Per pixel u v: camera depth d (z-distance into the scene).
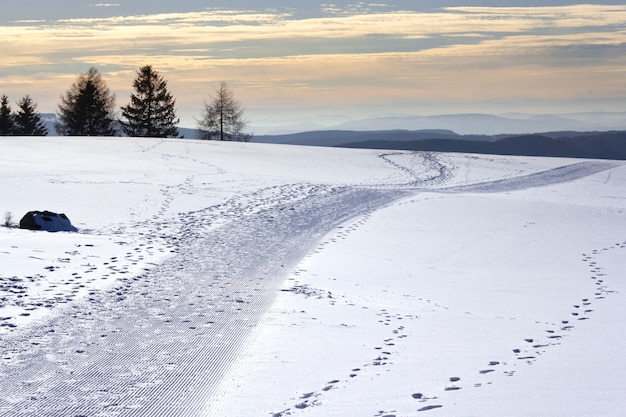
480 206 35.66
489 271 20.19
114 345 11.14
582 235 28.27
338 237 25.25
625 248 25.31
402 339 12.01
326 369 10.11
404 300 15.72
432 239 25.78
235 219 28.88
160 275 17.28
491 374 9.76
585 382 9.20
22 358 10.29
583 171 65.38
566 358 10.62
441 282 18.27
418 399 8.67
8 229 22.83
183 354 10.75
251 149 65.56
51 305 13.55
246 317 13.33
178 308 13.91
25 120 106.56
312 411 8.30
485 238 26.53
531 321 13.84
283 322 12.98
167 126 91.69
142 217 28.73
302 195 37.84
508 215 33.06
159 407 8.49
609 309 15.16
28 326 12.01
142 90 90.50
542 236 27.59
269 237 24.67
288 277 17.78
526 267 21.08
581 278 19.50
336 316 13.69
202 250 21.50
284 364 10.34
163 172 44.75
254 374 9.84
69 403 8.54
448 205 35.78
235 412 8.34
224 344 11.38
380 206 34.88
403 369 10.11
